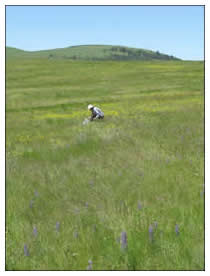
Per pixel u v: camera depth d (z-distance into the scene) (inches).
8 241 209.2
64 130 695.1
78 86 2167.8
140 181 312.0
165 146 460.8
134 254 184.4
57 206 269.7
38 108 1240.8
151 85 1993.1
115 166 370.3
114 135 538.9
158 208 242.5
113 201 265.3
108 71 3147.1
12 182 335.6
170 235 200.2
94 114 777.6
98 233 209.6
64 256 186.1
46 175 357.4
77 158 426.3
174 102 1079.0
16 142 601.0
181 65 3484.3
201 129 565.9
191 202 249.9
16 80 2645.2
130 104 1131.3
